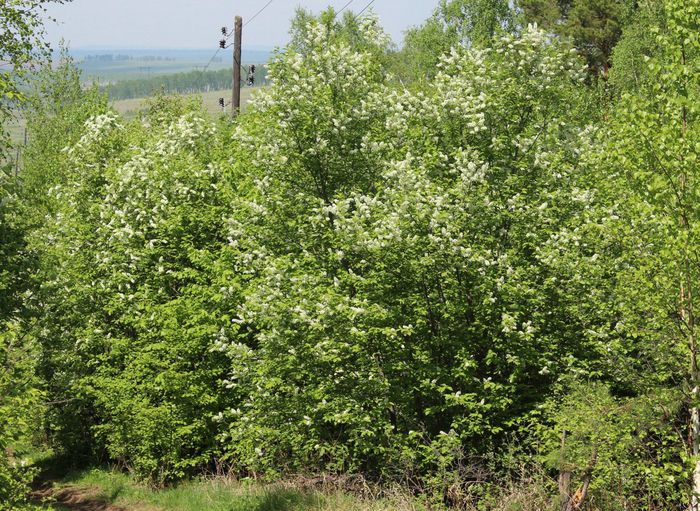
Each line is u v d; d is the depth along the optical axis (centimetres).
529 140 1608
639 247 1259
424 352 1505
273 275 1560
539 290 1526
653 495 1268
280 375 1580
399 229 1426
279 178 1786
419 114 1689
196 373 1930
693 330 1171
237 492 1789
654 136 1154
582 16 4312
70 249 2300
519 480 1352
